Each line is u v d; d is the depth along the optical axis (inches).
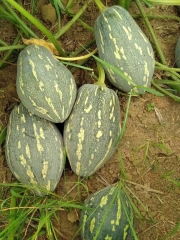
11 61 24.8
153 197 23.7
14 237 22.0
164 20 26.5
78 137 21.1
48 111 20.5
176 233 23.0
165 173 24.1
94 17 26.0
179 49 24.5
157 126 24.6
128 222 20.2
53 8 25.4
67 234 22.8
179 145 24.5
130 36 21.6
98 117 21.1
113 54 21.6
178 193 23.7
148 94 24.9
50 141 21.3
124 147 24.2
